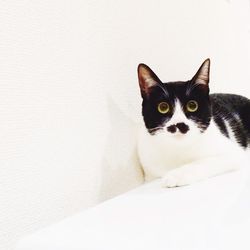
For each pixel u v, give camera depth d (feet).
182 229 1.05
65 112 1.50
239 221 1.07
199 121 1.78
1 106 1.26
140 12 1.97
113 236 1.04
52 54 1.45
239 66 3.26
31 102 1.37
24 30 1.35
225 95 2.45
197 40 2.56
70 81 1.53
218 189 1.42
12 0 1.31
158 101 1.78
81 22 1.58
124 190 1.84
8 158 1.28
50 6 1.44
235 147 1.94
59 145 1.47
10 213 1.29
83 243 1.01
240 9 3.30
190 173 1.58
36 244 1.04
